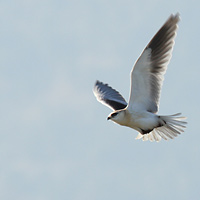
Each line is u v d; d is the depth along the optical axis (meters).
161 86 14.35
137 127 14.69
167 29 13.98
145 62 14.09
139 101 14.47
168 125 14.52
